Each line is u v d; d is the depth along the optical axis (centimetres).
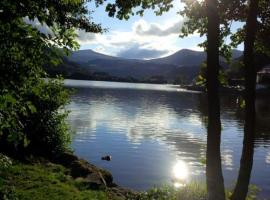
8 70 505
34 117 1638
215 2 852
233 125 4894
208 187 867
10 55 508
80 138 3209
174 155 2767
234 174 2252
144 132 3884
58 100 1714
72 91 1841
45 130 1678
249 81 940
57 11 607
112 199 1304
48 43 536
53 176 1342
